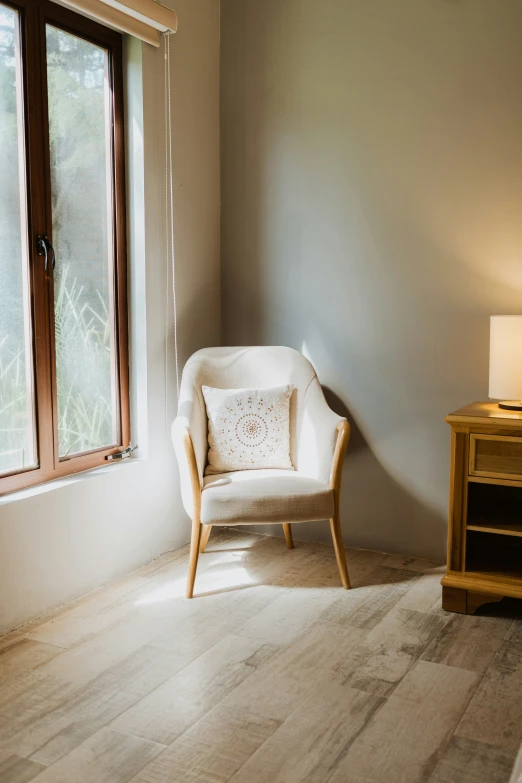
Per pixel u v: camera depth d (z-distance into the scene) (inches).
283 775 61.4
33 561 90.3
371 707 71.9
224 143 124.9
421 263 111.5
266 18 118.9
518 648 84.9
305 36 116.3
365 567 111.3
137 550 109.7
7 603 86.8
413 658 82.1
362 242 115.4
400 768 62.4
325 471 102.0
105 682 76.3
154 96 108.7
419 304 112.4
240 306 127.0
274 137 120.5
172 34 111.3
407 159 110.7
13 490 90.7
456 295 109.7
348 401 119.3
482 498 107.4
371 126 112.7
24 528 88.7
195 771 61.9
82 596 98.7
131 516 107.9
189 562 109.3
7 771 61.7
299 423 111.0
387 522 117.8
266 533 127.3
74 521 96.6
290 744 65.7
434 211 109.8
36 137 91.7
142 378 110.7
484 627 90.6
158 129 110.0
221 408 108.7
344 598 99.1
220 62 123.6
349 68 113.4
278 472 105.7
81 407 103.0
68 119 97.7
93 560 100.6
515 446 91.4
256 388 113.8
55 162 95.9
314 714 70.6
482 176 106.1
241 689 75.1
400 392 115.1
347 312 117.9
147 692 74.4
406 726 68.7
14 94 88.9
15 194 89.7
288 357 115.3
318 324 120.5
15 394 91.0
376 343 116.1
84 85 100.1
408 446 115.3
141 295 109.6
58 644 84.6
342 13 113.0
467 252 108.3
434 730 68.1
